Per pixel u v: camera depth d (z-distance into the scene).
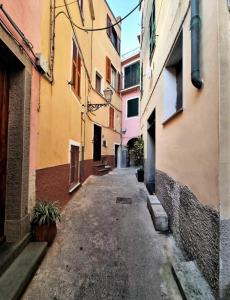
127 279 2.14
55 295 1.90
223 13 1.66
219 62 1.63
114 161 13.16
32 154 2.76
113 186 6.92
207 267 1.84
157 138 4.66
